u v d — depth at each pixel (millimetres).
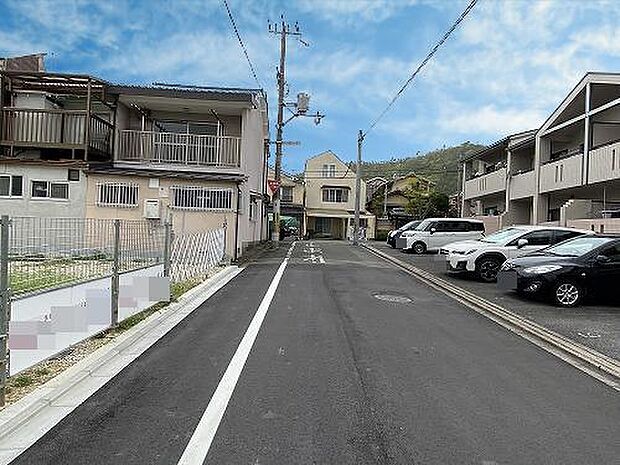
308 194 53406
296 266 17656
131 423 4520
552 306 10953
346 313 9656
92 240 7277
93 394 5234
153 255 9766
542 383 5930
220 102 20609
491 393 5512
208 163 20938
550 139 24891
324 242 34969
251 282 13617
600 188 21453
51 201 18516
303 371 6074
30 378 5434
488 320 9555
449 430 4520
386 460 3932
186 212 18859
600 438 4445
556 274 10875
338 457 3961
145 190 18750
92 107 20984
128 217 18641
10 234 5309
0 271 4723
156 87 20547
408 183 56906
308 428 4480
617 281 10922
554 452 4148
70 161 18438
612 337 8328
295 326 8453
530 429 4594
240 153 21078
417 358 6773
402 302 11125
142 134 20781
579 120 21078
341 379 5820
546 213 24703
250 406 4953
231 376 5840
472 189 35375
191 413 4762
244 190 21219
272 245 27891
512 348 7516
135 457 3902
